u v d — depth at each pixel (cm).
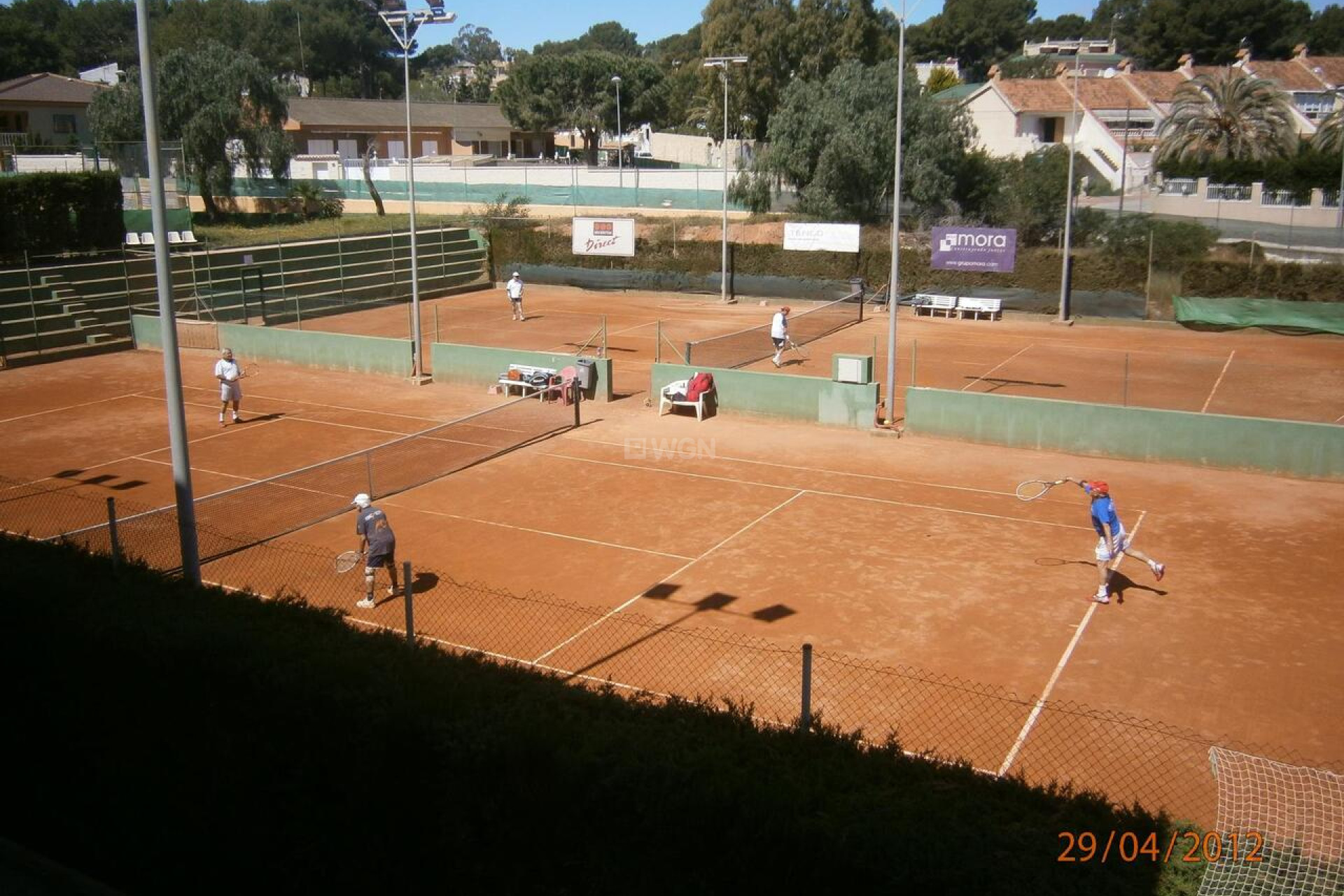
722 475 2186
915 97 4997
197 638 846
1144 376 3066
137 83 5731
